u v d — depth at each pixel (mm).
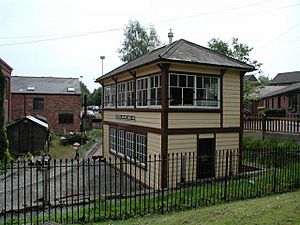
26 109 38312
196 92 13211
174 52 13148
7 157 19391
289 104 32125
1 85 19578
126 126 16750
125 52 52375
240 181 11219
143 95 14656
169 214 8148
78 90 40500
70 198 9781
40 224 7324
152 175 13336
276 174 11102
